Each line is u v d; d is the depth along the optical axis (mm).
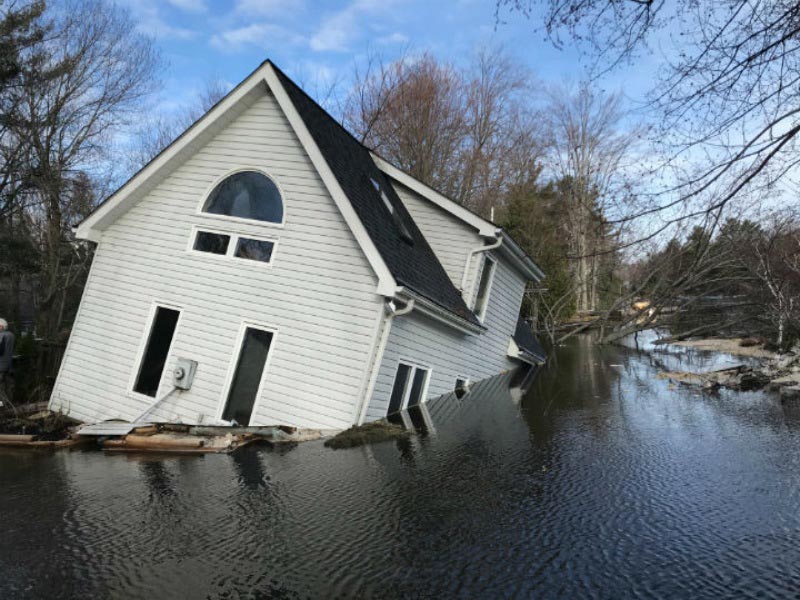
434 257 12781
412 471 6922
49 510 5512
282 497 5945
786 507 5801
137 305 10828
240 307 10008
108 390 10727
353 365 9164
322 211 9711
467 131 35312
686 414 10672
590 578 4254
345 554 4605
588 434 9031
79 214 24141
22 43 20516
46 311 21688
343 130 12492
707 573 4355
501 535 5035
